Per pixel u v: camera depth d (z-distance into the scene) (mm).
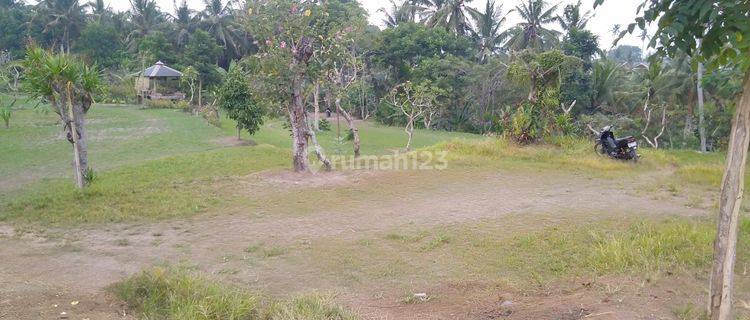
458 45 38781
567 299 4625
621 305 4398
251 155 15773
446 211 8250
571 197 9086
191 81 36844
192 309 4180
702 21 3502
